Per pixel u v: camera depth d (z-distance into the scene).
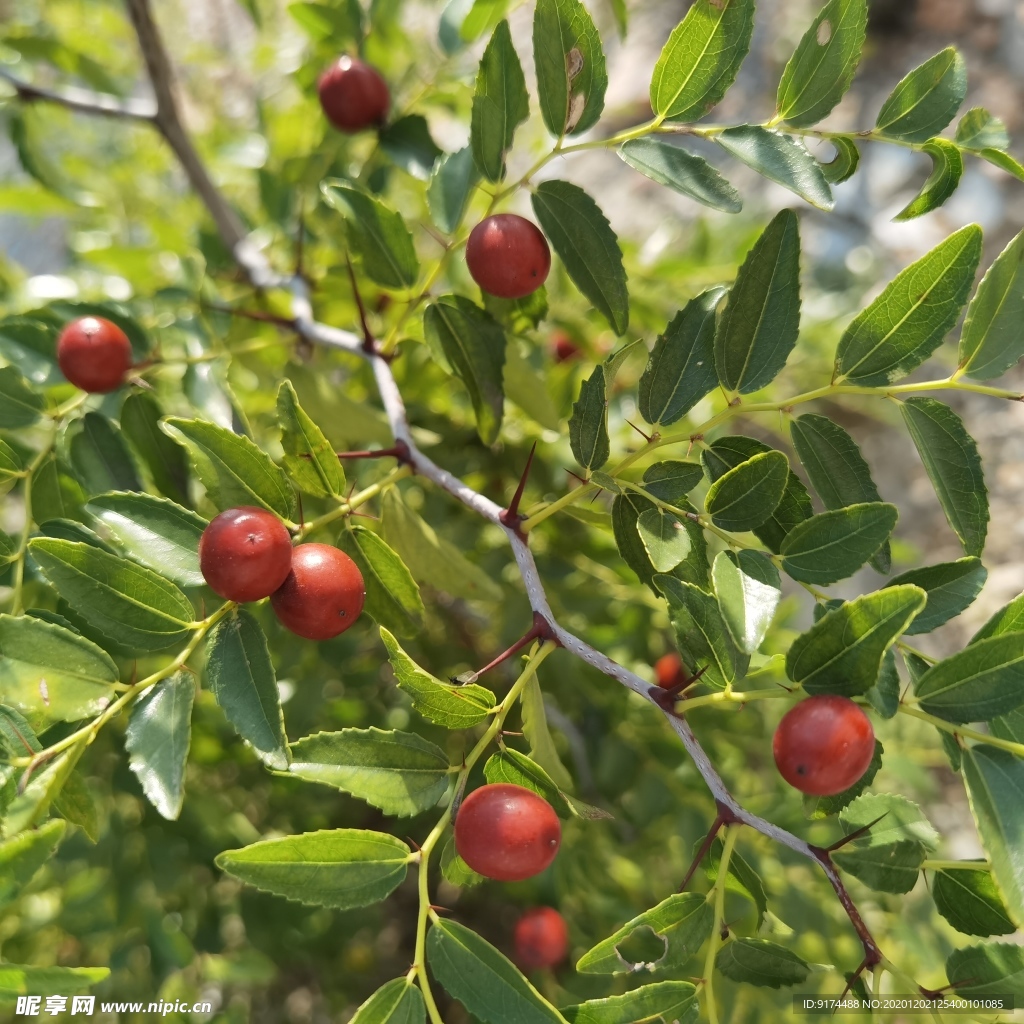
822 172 0.28
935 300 0.26
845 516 0.26
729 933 0.26
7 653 0.26
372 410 0.35
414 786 0.26
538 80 0.29
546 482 0.42
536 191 0.29
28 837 0.24
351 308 0.44
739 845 0.40
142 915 0.42
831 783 0.25
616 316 0.30
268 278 0.42
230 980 0.46
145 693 0.27
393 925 0.60
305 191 0.41
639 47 0.89
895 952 0.45
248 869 0.25
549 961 0.36
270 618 0.40
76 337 0.31
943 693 0.25
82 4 0.59
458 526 0.41
